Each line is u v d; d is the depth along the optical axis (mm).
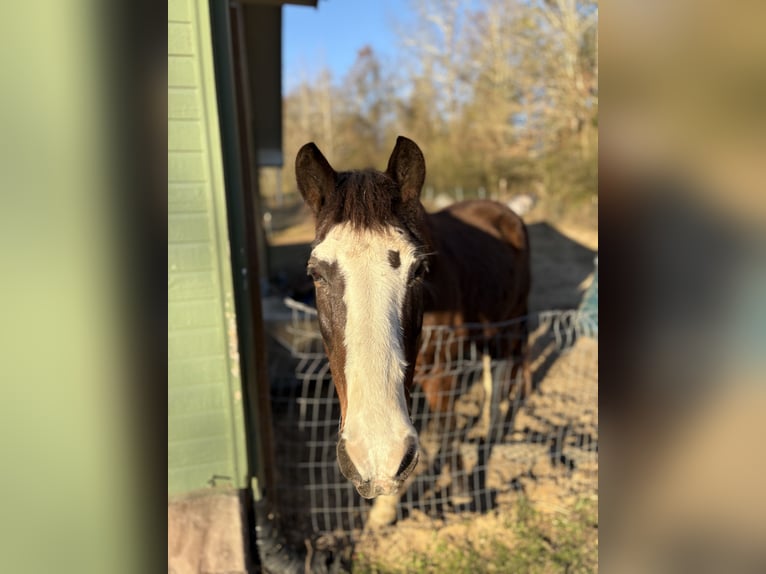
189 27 2121
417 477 3197
